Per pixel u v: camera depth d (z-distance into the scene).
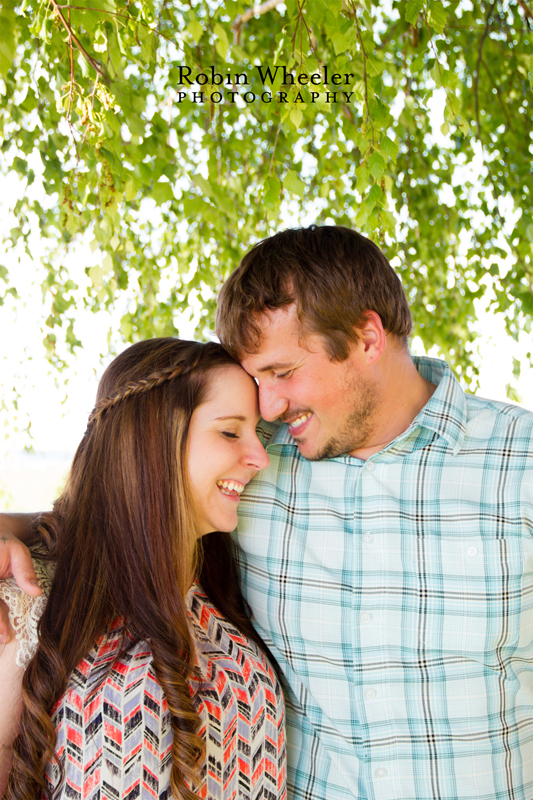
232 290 1.03
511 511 1.02
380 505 1.06
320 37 2.34
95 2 1.67
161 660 0.84
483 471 1.05
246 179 2.78
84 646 0.85
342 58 1.77
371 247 1.11
